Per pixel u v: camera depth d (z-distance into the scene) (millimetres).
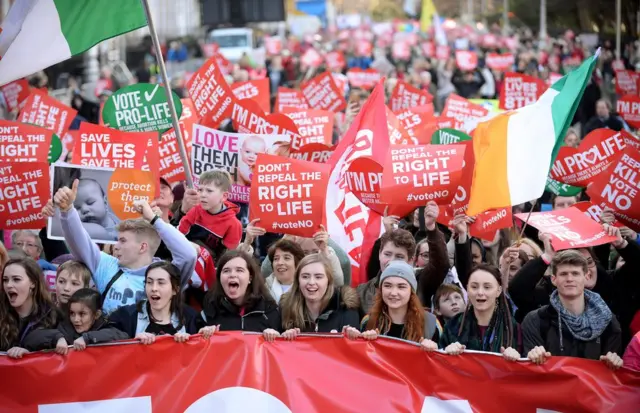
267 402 5984
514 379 5914
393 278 6387
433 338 6586
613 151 9531
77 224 6902
